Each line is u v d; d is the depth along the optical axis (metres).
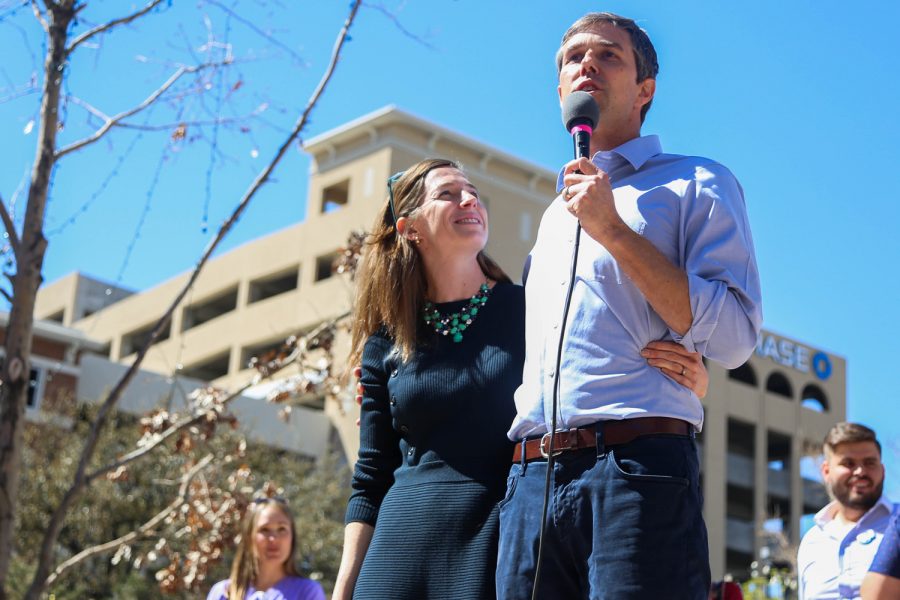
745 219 2.82
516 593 2.68
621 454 2.59
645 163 2.91
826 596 5.00
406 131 41.28
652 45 3.13
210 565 8.73
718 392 46.31
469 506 3.05
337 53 6.80
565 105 2.91
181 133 6.88
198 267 6.94
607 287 2.74
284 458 26.42
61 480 21.45
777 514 41.84
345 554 3.33
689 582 2.51
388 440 3.40
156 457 21.08
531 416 2.78
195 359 44.38
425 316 3.33
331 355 9.09
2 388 6.29
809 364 50.06
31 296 6.34
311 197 42.97
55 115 6.57
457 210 3.35
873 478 5.02
